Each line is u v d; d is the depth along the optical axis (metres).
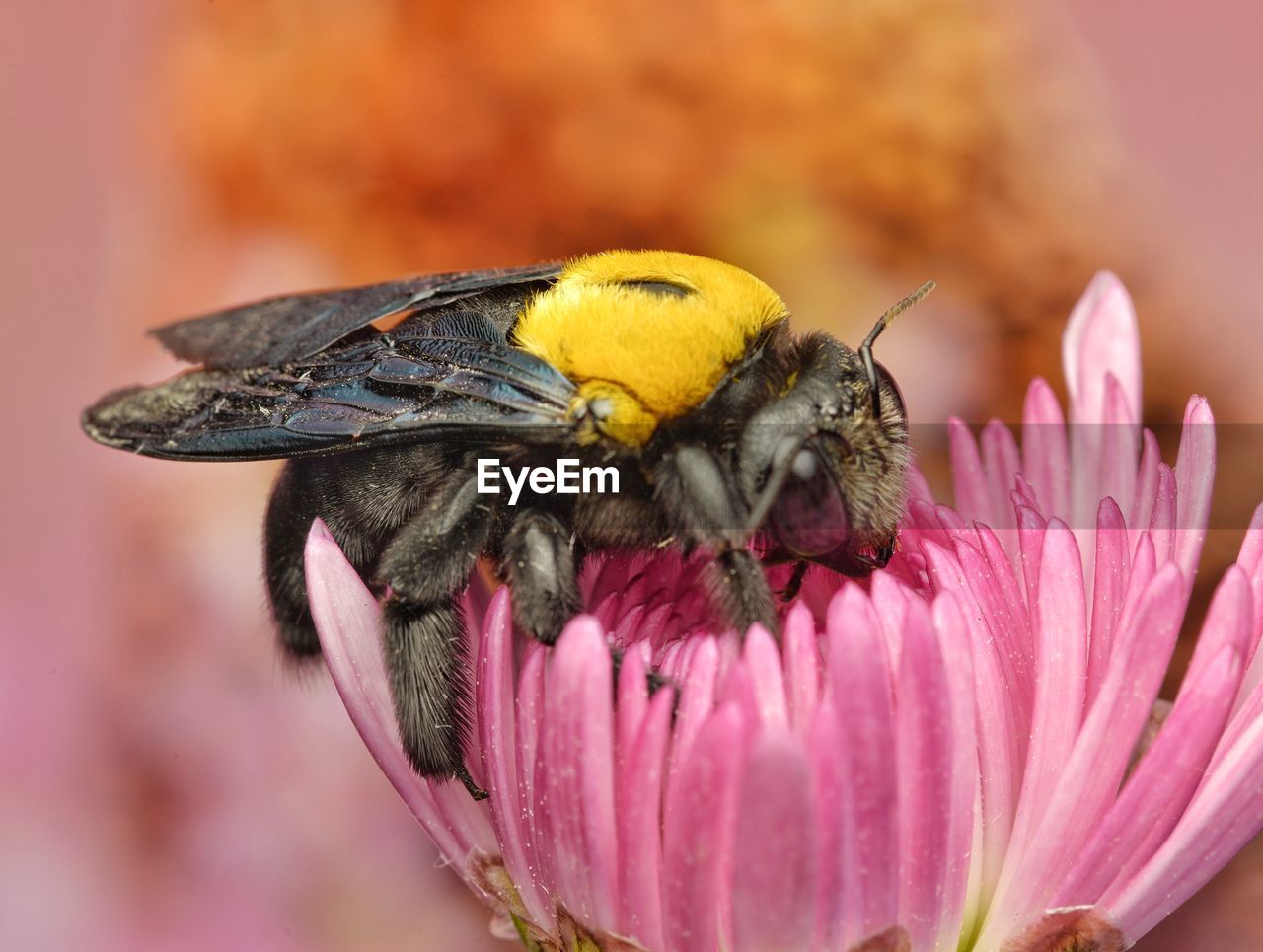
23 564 0.18
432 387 0.11
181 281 0.18
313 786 0.16
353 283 0.18
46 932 0.16
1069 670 0.11
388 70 0.17
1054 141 0.17
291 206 0.18
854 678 0.10
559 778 0.10
